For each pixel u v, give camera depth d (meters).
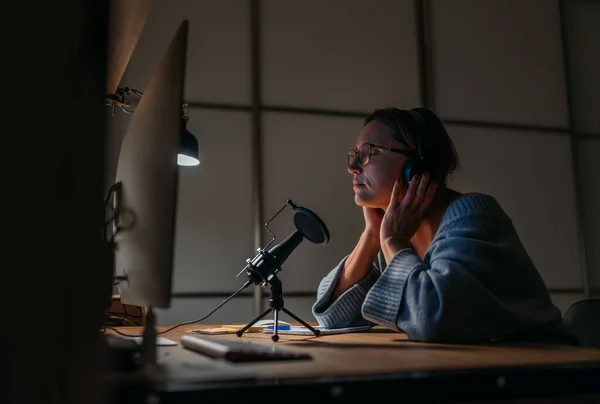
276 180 2.98
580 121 3.51
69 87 0.60
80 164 0.60
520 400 0.61
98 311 0.61
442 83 3.29
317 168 3.04
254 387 0.54
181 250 2.81
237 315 2.85
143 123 0.84
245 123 2.96
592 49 3.59
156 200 0.71
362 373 0.59
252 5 3.04
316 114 3.08
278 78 3.06
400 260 1.11
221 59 2.97
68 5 0.61
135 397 0.53
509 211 3.29
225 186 2.89
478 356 0.76
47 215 0.57
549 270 3.30
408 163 1.27
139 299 0.79
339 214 3.04
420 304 1.00
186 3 2.95
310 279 2.96
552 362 0.67
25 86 0.58
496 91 3.37
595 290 3.37
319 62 3.13
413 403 0.57
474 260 1.03
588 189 3.46
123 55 1.08
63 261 0.57
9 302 0.54
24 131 0.57
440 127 1.34
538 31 3.50
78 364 0.56
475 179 3.26
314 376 0.57
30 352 0.54
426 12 3.32
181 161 1.97
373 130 1.33
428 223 1.29
